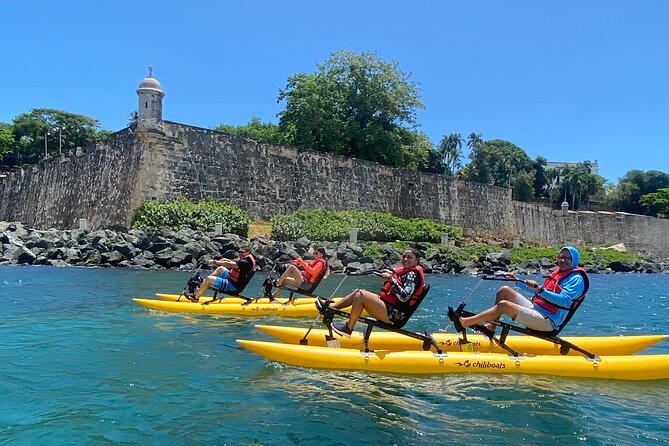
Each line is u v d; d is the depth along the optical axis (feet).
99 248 71.77
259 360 25.48
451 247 104.73
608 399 21.47
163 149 86.53
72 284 51.44
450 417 19.03
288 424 17.85
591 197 285.23
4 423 17.19
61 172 108.37
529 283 25.89
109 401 19.40
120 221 85.66
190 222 81.25
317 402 20.01
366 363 24.26
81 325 32.63
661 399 21.62
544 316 24.75
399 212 124.26
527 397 21.40
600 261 125.49
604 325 40.52
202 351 26.99
